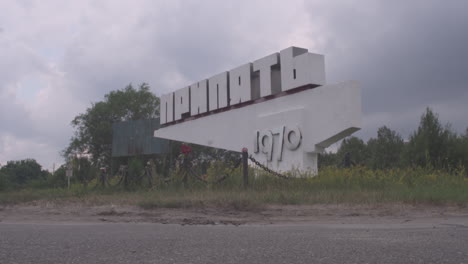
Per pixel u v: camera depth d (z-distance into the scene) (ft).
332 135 60.70
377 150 99.35
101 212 32.96
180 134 95.20
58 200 43.80
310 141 63.72
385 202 34.94
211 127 85.46
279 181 49.11
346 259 12.89
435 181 47.65
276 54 71.41
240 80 78.64
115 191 53.01
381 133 101.09
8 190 72.95
